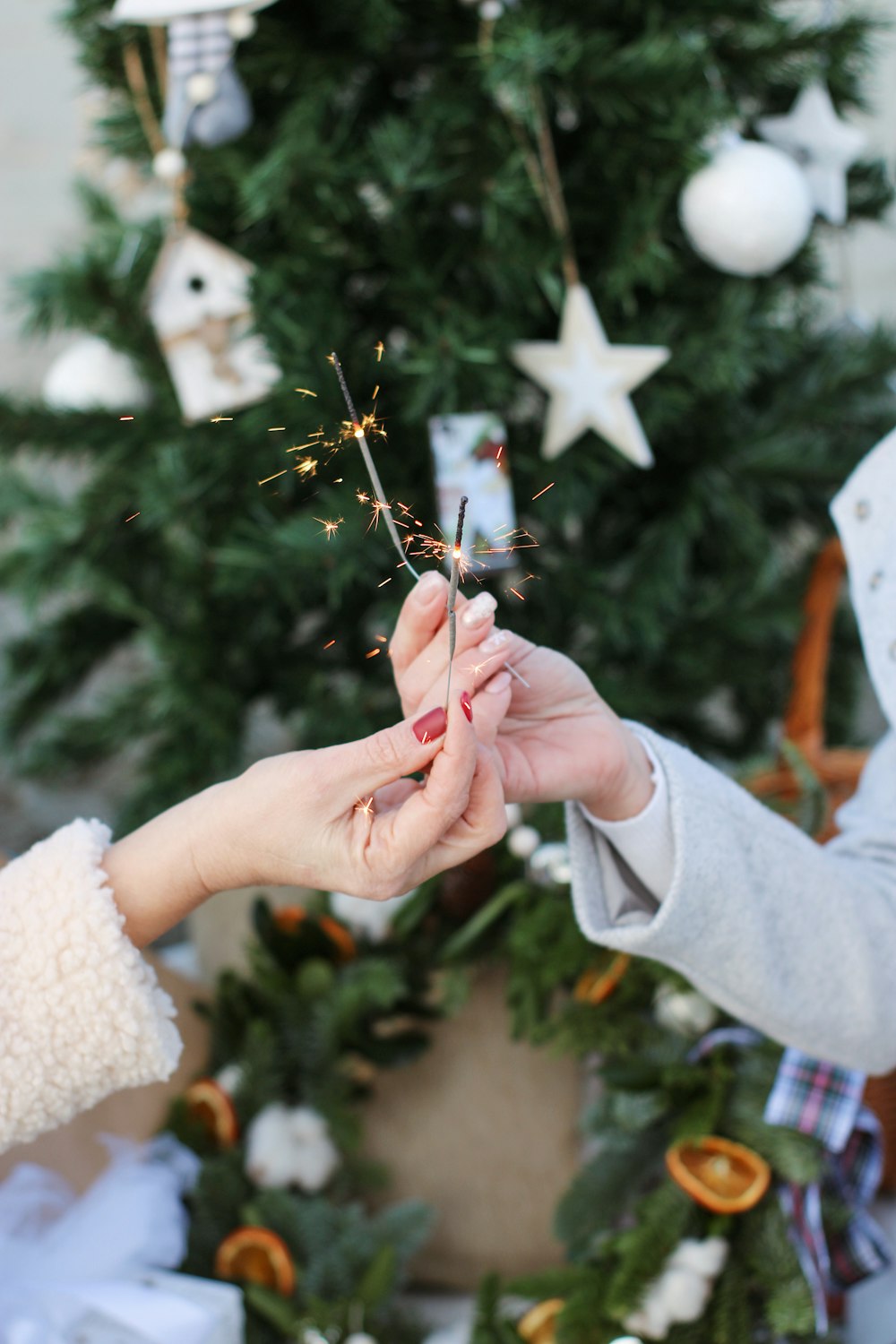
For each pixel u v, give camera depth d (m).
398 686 1.18
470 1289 1.58
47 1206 1.42
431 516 1.64
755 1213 1.43
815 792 1.50
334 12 1.58
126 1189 1.44
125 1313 1.34
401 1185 1.58
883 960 1.23
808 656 1.62
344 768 1.13
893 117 2.35
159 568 1.81
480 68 1.54
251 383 1.59
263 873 1.15
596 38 1.54
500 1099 1.58
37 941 1.15
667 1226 1.42
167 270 1.57
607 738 1.21
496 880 1.59
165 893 1.16
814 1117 1.42
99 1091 1.16
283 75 1.59
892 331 1.75
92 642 1.89
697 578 1.86
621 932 1.23
